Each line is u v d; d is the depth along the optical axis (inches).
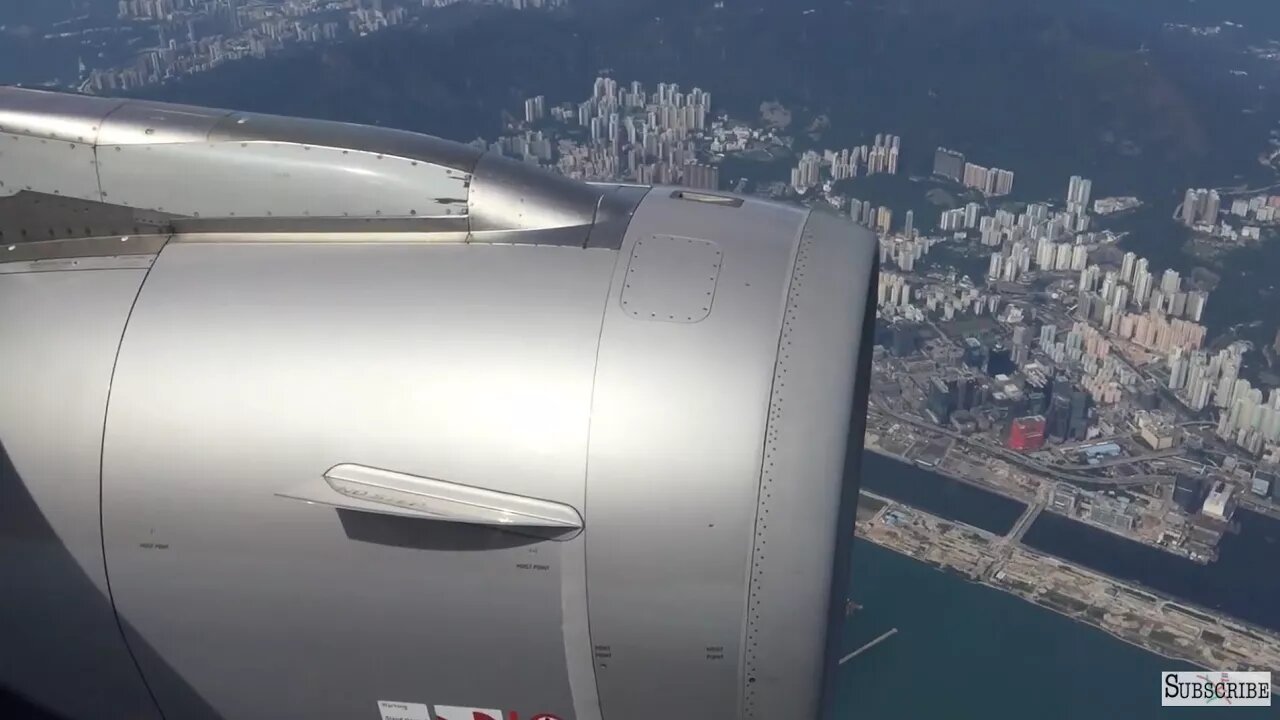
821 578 137.2
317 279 155.1
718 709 146.2
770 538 137.3
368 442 143.3
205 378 149.0
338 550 144.3
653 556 138.5
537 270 152.7
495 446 141.1
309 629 149.1
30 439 150.6
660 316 146.3
